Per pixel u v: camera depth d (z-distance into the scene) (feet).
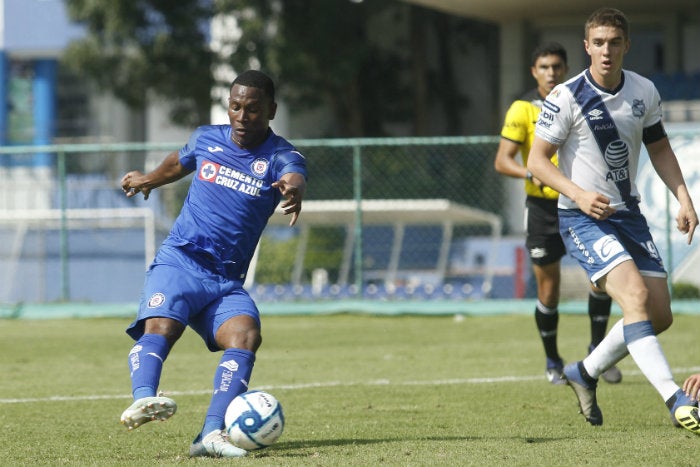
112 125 435.94
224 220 63.00
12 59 418.31
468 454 58.85
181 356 128.06
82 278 235.61
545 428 72.95
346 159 271.49
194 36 320.70
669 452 58.39
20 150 179.01
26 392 98.02
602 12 67.21
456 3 291.79
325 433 71.67
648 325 65.41
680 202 69.31
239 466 55.06
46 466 59.11
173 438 70.59
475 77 372.17
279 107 327.47
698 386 63.41
